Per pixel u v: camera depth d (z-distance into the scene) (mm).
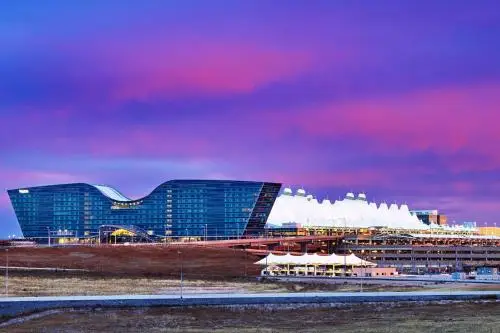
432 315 128875
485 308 137125
